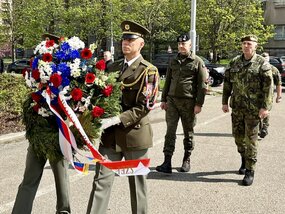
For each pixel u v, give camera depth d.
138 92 3.66
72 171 5.94
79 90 3.39
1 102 9.63
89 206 3.63
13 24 28.59
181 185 5.35
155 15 29.14
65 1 27.52
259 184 5.44
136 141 3.75
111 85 3.56
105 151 3.79
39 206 4.60
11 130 8.44
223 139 8.30
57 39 3.85
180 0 31.33
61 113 3.45
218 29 29.92
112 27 26.66
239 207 4.62
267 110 5.20
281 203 4.76
